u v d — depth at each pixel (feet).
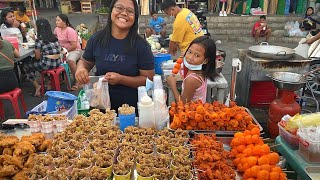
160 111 6.54
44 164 4.80
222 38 31.68
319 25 30.73
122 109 6.76
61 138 5.67
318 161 5.82
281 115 10.46
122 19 7.47
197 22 13.16
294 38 30.40
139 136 5.90
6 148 5.24
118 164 4.86
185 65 7.66
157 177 4.53
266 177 4.85
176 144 5.49
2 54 12.14
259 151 5.24
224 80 10.56
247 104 12.24
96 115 6.75
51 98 7.22
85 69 7.95
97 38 8.23
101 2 35.76
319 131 5.94
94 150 5.38
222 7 34.42
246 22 32.78
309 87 14.21
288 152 6.34
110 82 7.78
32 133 6.23
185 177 4.52
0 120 12.78
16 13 22.09
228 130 6.38
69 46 17.98
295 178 6.46
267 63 11.22
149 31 25.68
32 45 16.49
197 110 6.33
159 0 34.37
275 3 33.37
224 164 5.12
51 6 38.65
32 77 16.49
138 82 8.14
